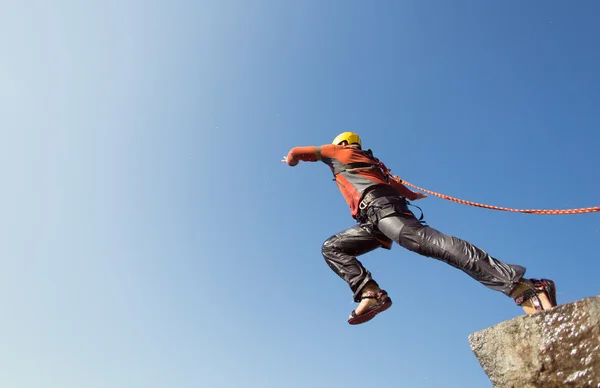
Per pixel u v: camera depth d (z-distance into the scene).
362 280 4.39
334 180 4.72
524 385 2.81
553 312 2.81
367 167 4.54
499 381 2.93
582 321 2.69
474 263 3.47
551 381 2.71
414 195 5.53
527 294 3.25
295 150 4.79
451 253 3.60
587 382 2.58
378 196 4.25
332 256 4.63
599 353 2.58
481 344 3.06
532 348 2.82
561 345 2.72
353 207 4.41
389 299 4.28
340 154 4.68
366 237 4.59
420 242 3.80
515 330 2.92
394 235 4.00
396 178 5.20
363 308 4.29
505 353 2.93
